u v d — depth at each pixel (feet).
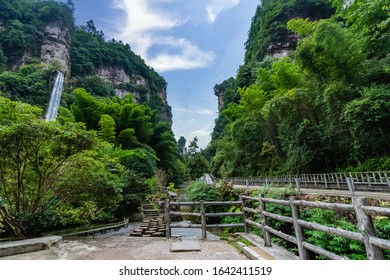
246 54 174.19
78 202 23.21
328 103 35.40
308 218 16.99
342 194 22.39
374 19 32.48
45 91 150.00
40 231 17.29
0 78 133.59
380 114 28.17
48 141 16.12
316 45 35.70
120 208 36.73
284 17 126.93
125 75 267.39
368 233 5.53
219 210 32.83
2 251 11.76
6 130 13.89
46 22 213.25
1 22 186.29
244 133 68.49
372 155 33.83
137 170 53.11
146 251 12.39
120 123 83.15
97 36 293.23
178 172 115.34
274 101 45.11
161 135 104.17
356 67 34.45
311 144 40.68
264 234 11.66
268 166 61.72
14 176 17.44
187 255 11.32
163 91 364.99
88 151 19.34
